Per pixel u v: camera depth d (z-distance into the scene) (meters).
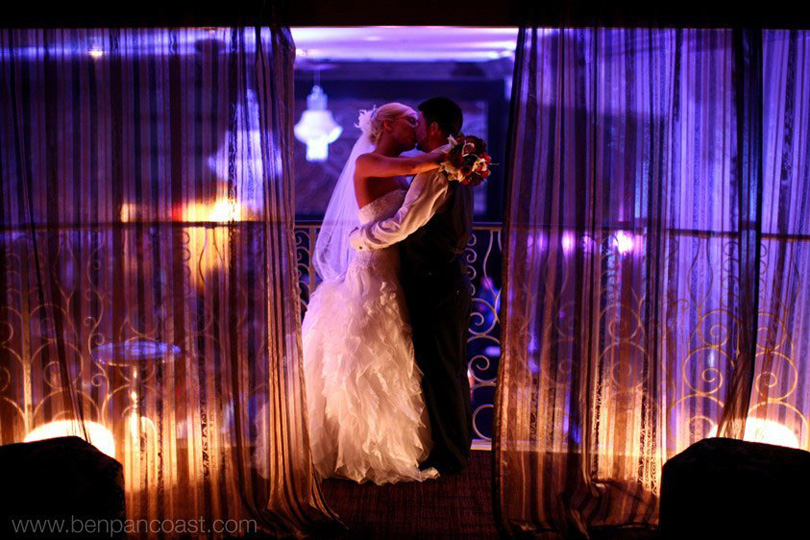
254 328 2.69
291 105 2.72
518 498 2.73
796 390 2.87
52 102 2.62
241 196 2.65
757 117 2.64
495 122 6.93
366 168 3.04
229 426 2.71
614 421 2.74
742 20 2.61
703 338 2.76
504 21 2.71
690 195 2.71
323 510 2.78
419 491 3.07
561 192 2.64
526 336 2.69
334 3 2.66
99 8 2.59
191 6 2.59
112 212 2.65
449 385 3.18
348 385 3.08
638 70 2.64
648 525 2.72
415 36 4.69
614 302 2.71
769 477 2.15
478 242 6.91
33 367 2.70
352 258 3.30
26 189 2.64
